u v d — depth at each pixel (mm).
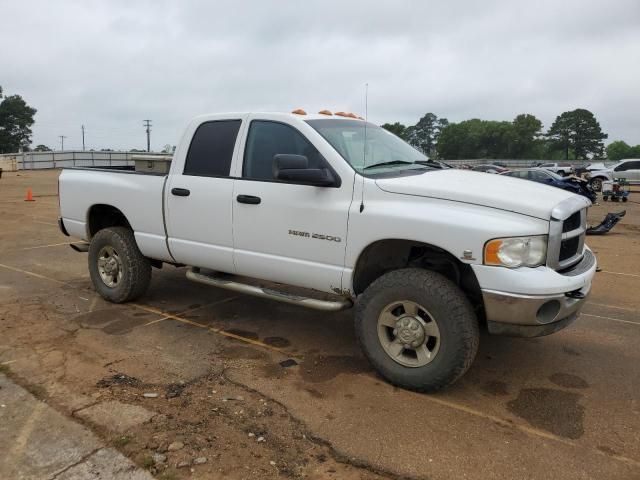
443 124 127125
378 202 3668
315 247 3947
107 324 4941
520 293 3178
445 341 3414
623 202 22578
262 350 4391
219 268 4656
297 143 4125
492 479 2711
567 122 129500
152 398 3480
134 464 2758
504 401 3557
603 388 3775
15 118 94250
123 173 5312
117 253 5406
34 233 10289
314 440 3035
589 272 3602
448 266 3768
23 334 4617
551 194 3639
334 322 5125
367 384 3771
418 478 2717
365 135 4445
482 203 3369
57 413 3256
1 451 2854
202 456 2844
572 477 2730
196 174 4691
